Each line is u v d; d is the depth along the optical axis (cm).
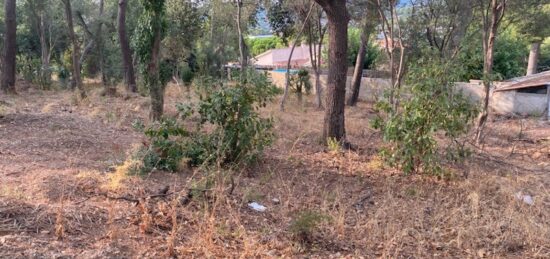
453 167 709
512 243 419
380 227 434
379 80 1966
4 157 580
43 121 888
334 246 386
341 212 444
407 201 527
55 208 375
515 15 1570
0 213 346
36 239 316
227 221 396
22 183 457
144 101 1347
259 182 564
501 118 1584
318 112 1441
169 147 576
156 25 895
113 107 1187
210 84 646
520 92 1723
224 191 468
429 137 611
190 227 381
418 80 627
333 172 657
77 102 1242
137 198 432
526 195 570
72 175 502
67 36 2469
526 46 2650
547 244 420
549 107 1553
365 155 791
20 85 1798
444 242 416
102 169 552
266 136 650
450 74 612
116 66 2188
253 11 1920
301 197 526
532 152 934
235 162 607
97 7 2230
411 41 1647
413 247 402
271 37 4381
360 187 589
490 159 823
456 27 1623
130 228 359
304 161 712
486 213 478
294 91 1914
